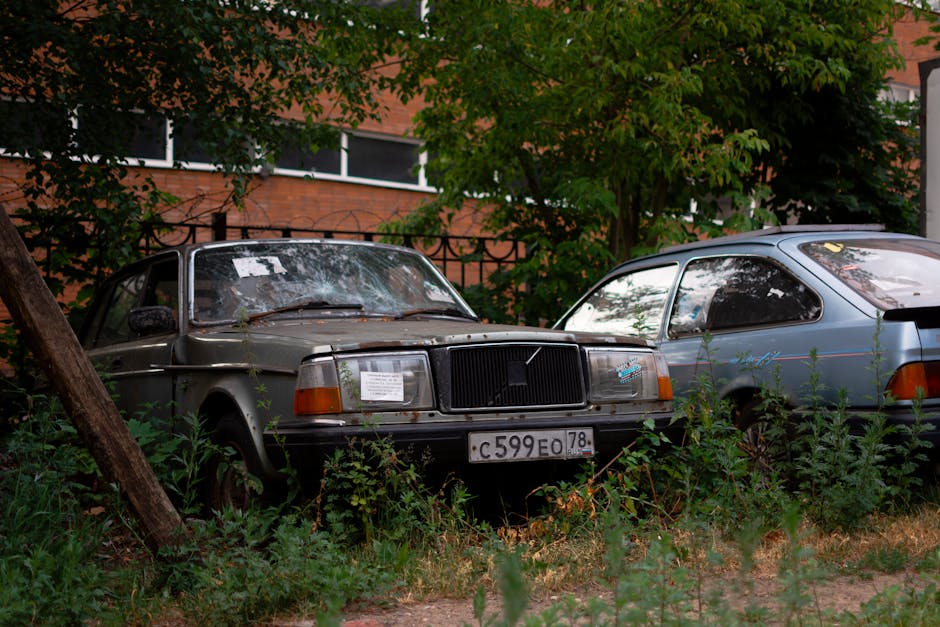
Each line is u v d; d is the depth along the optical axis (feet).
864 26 36.35
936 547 15.84
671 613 12.03
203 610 12.95
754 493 17.57
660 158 32.78
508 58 34.53
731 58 34.55
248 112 29.60
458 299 22.09
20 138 26.86
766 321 20.81
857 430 18.52
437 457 16.26
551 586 14.30
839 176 40.19
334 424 15.83
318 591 13.39
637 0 30.37
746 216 33.76
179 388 19.30
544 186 37.27
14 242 13.91
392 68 43.86
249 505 16.89
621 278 25.55
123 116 28.22
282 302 20.15
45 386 24.50
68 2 28.07
